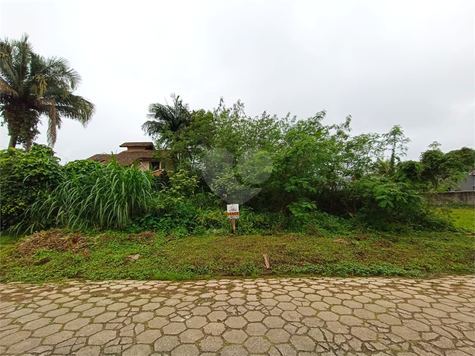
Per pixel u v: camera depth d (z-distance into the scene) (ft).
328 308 7.18
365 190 17.37
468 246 13.69
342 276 10.18
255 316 6.70
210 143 25.59
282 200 18.06
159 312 6.96
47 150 18.94
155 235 14.19
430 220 17.75
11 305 7.45
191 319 6.56
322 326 6.17
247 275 10.19
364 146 19.45
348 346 5.34
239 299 7.82
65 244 12.29
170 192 18.84
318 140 17.67
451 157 16.07
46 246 12.14
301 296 8.05
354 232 16.16
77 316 6.75
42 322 6.44
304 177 15.78
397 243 14.05
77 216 14.40
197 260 10.99
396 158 19.33
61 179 16.88
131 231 14.52
